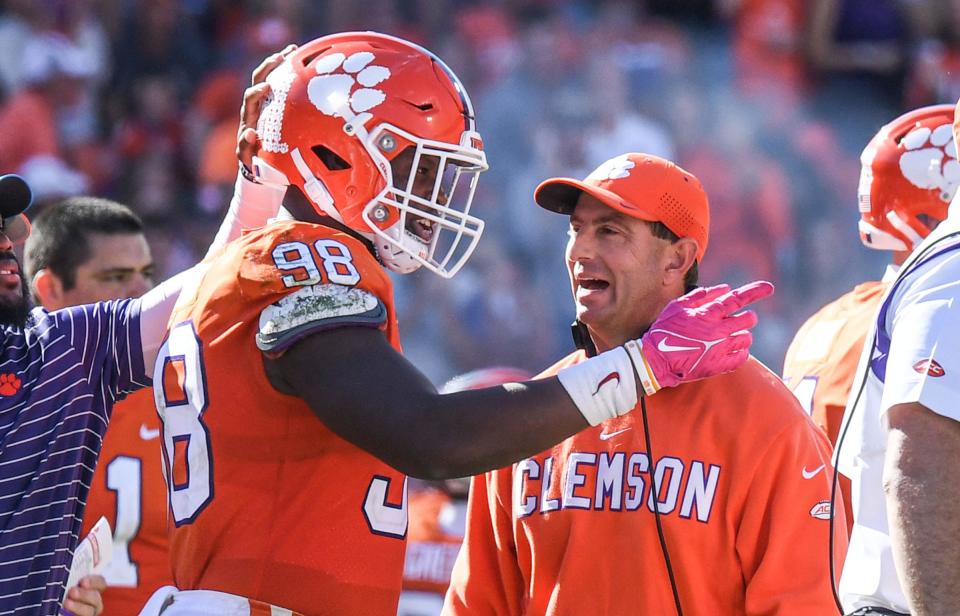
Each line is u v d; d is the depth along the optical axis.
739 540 10.41
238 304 9.09
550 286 35.78
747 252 38.00
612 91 38.44
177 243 33.12
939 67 41.72
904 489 8.38
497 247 36.22
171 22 36.84
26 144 33.00
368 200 9.39
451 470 8.27
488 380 18.89
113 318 10.66
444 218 9.69
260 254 9.05
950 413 8.39
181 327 9.51
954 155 13.36
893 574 9.73
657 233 11.09
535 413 8.45
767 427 10.50
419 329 34.00
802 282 38.50
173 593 9.16
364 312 8.62
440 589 17.20
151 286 16.11
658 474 10.54
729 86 41.03
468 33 40.00
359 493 9.09
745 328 9.12
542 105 38.06
